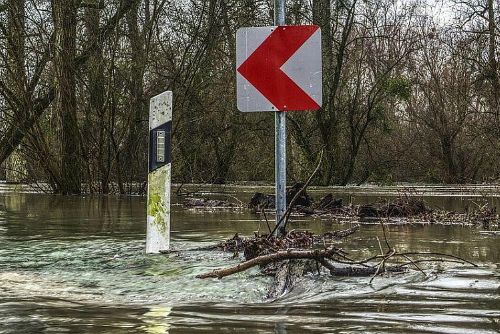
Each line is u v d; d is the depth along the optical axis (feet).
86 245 15.80
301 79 14.01
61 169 47.16
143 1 51.49
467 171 79.66
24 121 45.60
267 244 13.05
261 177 66.08
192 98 56.70
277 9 14.52
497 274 11.07
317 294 9.48
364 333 7.06
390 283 10.30
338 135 65.82
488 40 60.18
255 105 14.06
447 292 9.48
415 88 86.43
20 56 44.93
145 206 32.50
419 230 18.89
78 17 49.14
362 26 69.00
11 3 44.42
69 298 9.41
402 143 80.53
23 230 19.72
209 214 26.18
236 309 8.51
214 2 53.06
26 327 7.55
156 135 14.67
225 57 59.57
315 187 57.93
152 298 9.39
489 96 59.47
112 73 49.08
